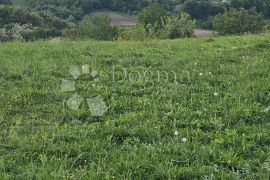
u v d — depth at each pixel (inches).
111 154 279.9
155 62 522.0
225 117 337.7
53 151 284.7
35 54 575.2
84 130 315.6
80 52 590.9
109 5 3686.0
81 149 288.0
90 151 285.9
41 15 2886.3
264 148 290.5
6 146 292.5
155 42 715.4
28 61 522.6
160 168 260.4
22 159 275.4
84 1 3631.9
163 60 534.9
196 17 3029.0
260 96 382.0
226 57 543.2
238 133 312.5
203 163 270.4
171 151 284.8
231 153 277.4
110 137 303.7
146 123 327.0
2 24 2325.3
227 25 1743.4
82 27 1549.0
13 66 487.5
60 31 1829.5
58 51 594.9
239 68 490.6
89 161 273.7
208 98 384.5
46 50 604.4
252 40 688.4
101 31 1509.6
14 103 374.0
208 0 3270.2
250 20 1769.2
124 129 314.0
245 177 251.9
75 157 279.1
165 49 618.5
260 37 740.0
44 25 2714.1
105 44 685.3
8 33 1336.1
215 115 340.2
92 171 256.4
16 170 262.4
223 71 474.3
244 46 631.2
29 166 264.2
